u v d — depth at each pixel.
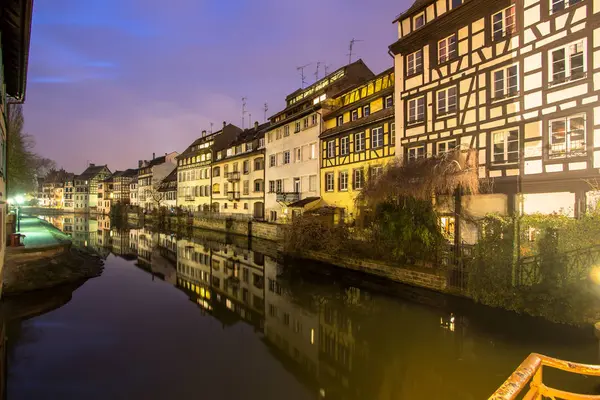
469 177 11.83
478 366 7.65
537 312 8.76
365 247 15.44
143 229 46.44
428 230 12.88
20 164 28.33
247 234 33.56
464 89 15.37
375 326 10.38
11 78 13.31
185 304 13.30
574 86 11.87
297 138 29.34
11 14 8.84
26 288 13.35
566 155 12.02
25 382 7.22
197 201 49.75
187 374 7.71
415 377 7.46
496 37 14.31
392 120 19.88
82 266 17.72
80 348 8.99
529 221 9.72
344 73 27.50
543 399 3.63
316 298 13.45
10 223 21.53
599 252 8.12
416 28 17.88
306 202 25.94
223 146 46.25
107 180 90.31
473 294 10.37
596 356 7.51
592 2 11.48
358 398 6.72
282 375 7.76
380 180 14.09
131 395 6.79
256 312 12.43
